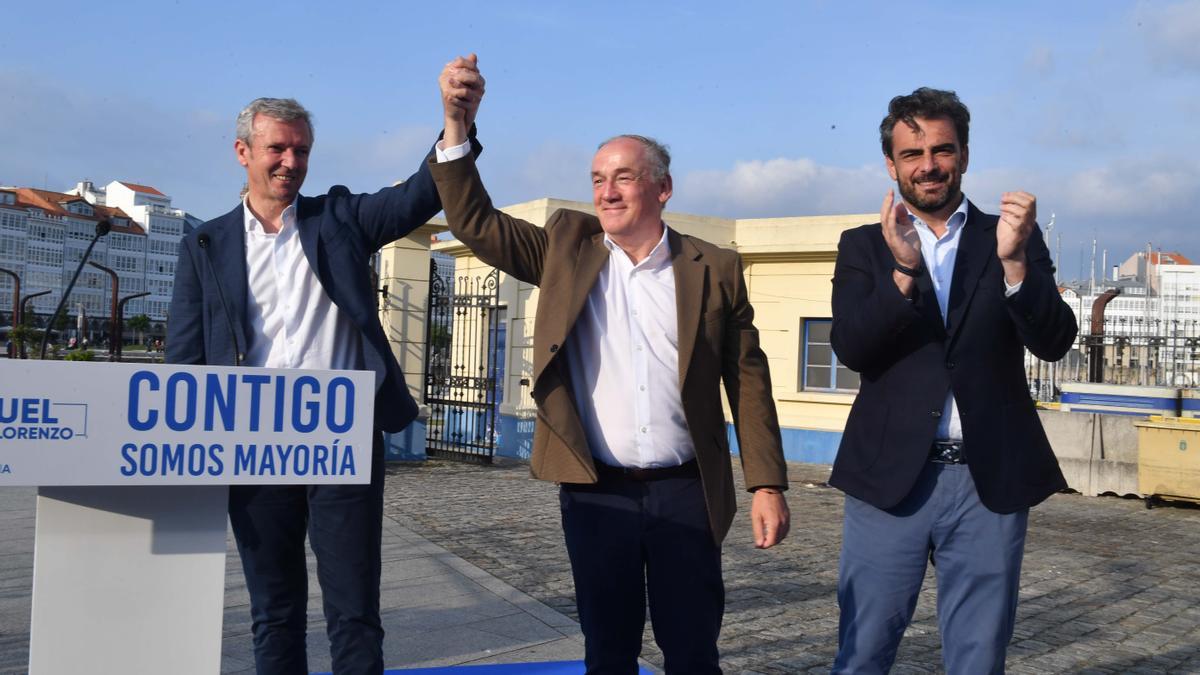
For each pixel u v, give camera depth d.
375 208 3.18
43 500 2.40
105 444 2.19
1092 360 14.37
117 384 2.20
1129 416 12.64
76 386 2.16
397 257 14.01
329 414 2.38
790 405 16.23
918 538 2.90
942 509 2.88
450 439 14.66
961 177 2.97
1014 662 4.97
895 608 2.95
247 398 2.31
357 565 2.99
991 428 2.83
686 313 2.97
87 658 2.43
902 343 2.92
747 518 9.45
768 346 16.48
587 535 2.97
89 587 2.43
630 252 3.06
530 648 4.81
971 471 2.82
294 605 3.12
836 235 15.89
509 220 3.13
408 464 13.49
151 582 2.48
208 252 3.09
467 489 11.07
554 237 3.12
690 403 2.94
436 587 6.11
